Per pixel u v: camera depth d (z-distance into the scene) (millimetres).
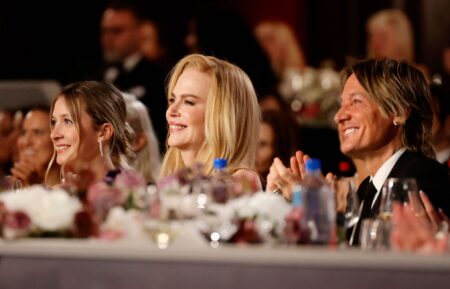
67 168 8242
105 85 8469
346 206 6438
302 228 5773
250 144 7918
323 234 5812
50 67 16312
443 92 10445
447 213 7363
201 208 5852
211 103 7855
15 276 5434
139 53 15445
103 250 5320
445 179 7523
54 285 5379
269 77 13305
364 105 7805
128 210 6000
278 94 13328
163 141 13039
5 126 10281
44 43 16328
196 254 5203
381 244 5965
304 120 14945
